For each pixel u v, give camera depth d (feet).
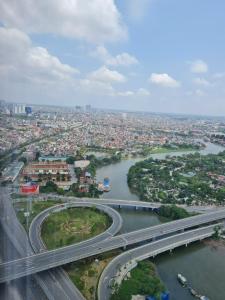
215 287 451.53
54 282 409.49
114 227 615.16
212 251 567.59
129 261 483.51
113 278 434.71
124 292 402.93
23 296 310.86
